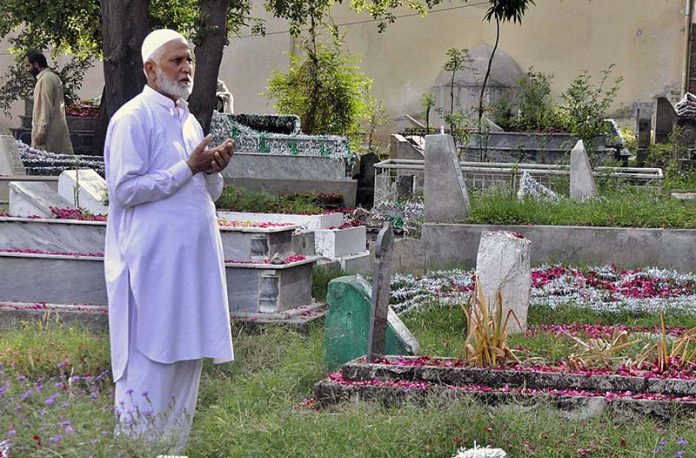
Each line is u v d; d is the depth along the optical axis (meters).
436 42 33.59
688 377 7.95
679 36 32.00
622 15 32.28
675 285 12.91
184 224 7.39
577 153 15.77
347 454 6.77
